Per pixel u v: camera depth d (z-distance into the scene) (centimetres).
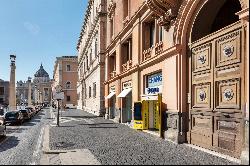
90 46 4719
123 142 1312
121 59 2514
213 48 1097
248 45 852
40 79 16662
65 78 8094
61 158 949
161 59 1535
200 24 1262
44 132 1742
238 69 951
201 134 1164
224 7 1237
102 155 1000
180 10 1285
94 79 4106
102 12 3550
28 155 1041
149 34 1902
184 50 1308
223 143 1018
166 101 1455
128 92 2153
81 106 6256
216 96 1074
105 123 2405
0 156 1033
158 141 1347
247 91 848
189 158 943
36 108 4675
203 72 1167
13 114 2445
